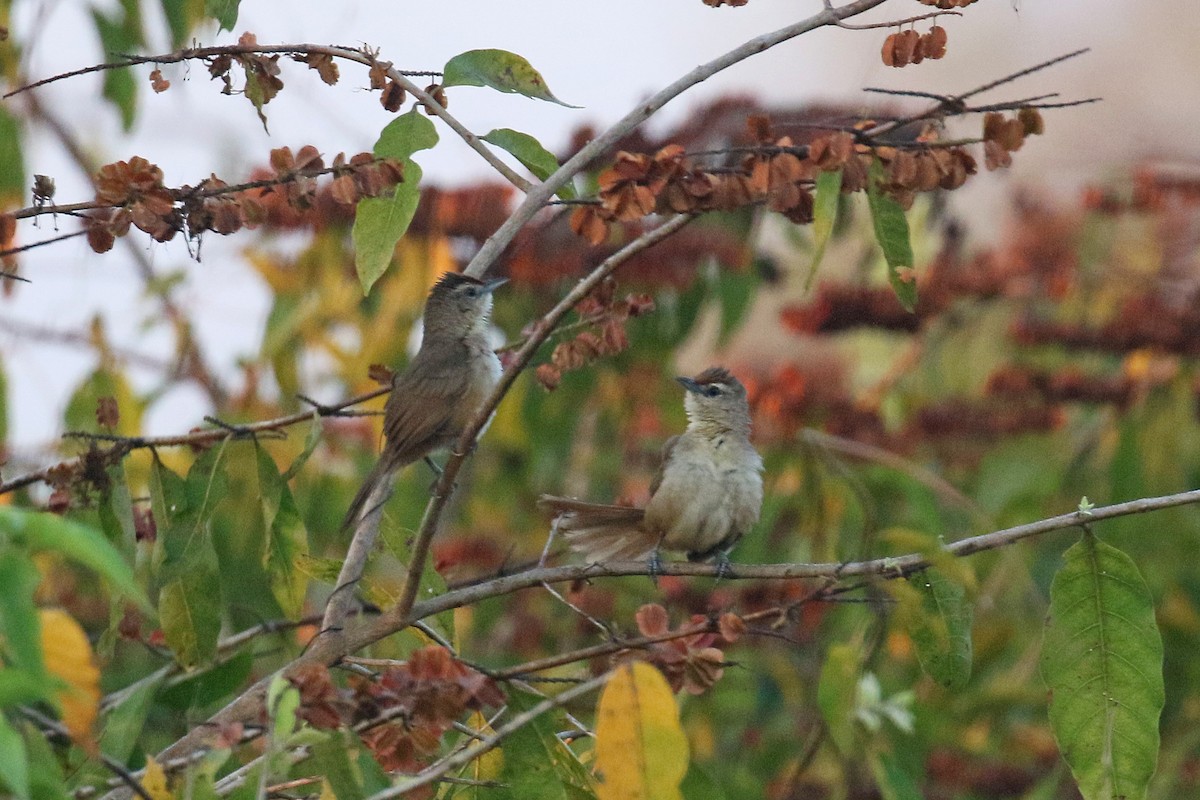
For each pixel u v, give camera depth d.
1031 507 15.57
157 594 10.84
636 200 7.85
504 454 15.71
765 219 15.82
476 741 8.15
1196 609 15.30
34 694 5.36
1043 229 16.69
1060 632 8.27
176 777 7.14
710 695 13.73
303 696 6.84
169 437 9.16
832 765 13.66
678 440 10.86
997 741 14.95
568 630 14.25
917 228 16.72
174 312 14.80
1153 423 15.98
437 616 9.53
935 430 16.00
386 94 8.97
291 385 14.26
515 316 14.15
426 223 14.01
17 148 12.02
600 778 8.52
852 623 13.41
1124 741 8.12
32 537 5.39
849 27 8.41
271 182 8.24
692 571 8.73
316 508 14.36
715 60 9.02
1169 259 16.59
